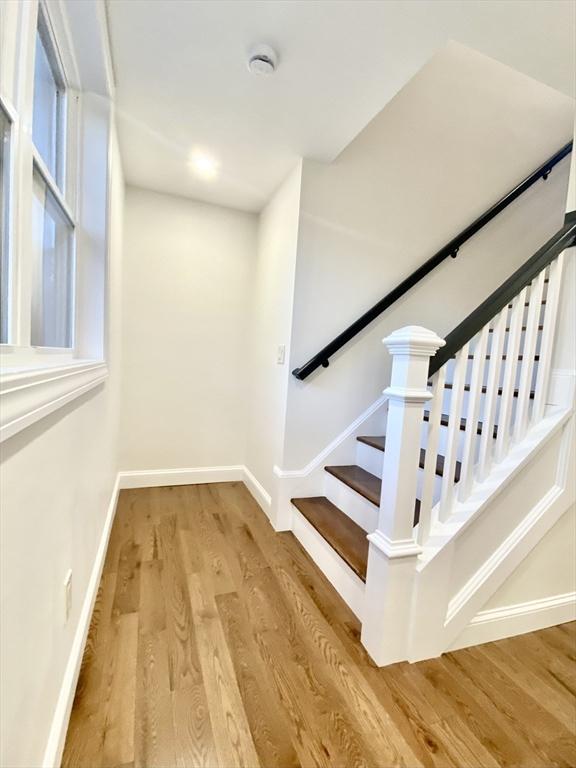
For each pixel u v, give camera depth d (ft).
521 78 6.46
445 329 7.95
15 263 2.40
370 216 7.19
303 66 4.58
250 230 9.51
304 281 6.91
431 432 4.26
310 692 3.79
